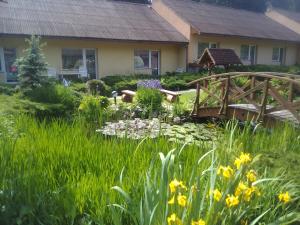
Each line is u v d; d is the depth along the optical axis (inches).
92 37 563.5
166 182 74.0
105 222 86.7
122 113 302.7
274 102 327.6
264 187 91.0
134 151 119.8
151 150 125.3
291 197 92.9
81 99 310.5
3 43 512.7
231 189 75.5
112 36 593.3
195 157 109.9
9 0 605.9
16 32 499.5
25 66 378.6
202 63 575.2
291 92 233.9
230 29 790.5
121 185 89.0
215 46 779.4
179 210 70.7
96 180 97.1
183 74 636.7
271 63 939.3
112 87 528.7
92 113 255.6
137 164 108.7
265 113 245.6
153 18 762.2
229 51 561.6
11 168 99.6
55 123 160.7
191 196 72.4
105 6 735.1
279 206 88.4
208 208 73.4
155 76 636.7
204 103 320.8
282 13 1103.6
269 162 108.6
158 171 87.8
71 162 112.2
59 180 103.1
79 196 91.7
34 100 292.0
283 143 130.4
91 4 719.7
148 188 76.5
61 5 662.5
